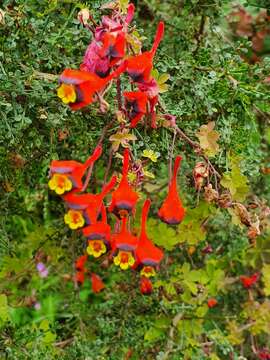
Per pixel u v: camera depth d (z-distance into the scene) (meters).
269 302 0.56
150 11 0.50
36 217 0.54
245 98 0.44
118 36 0.35
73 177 0.35
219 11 0.48
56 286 0.58
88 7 0.42
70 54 0.44
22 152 0.45
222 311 0.58
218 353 0.59
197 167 0.41
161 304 0.52
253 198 0.50
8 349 0.46
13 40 0.41
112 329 0.52
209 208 0.48
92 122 0.43
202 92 0.43
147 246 0.40
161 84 0.39
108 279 0.60
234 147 0.45
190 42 0.49
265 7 0.48
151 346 0.53
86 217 0.36
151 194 0.52
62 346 0.53
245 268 0.59
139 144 0.40
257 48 0.54
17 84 0.40
